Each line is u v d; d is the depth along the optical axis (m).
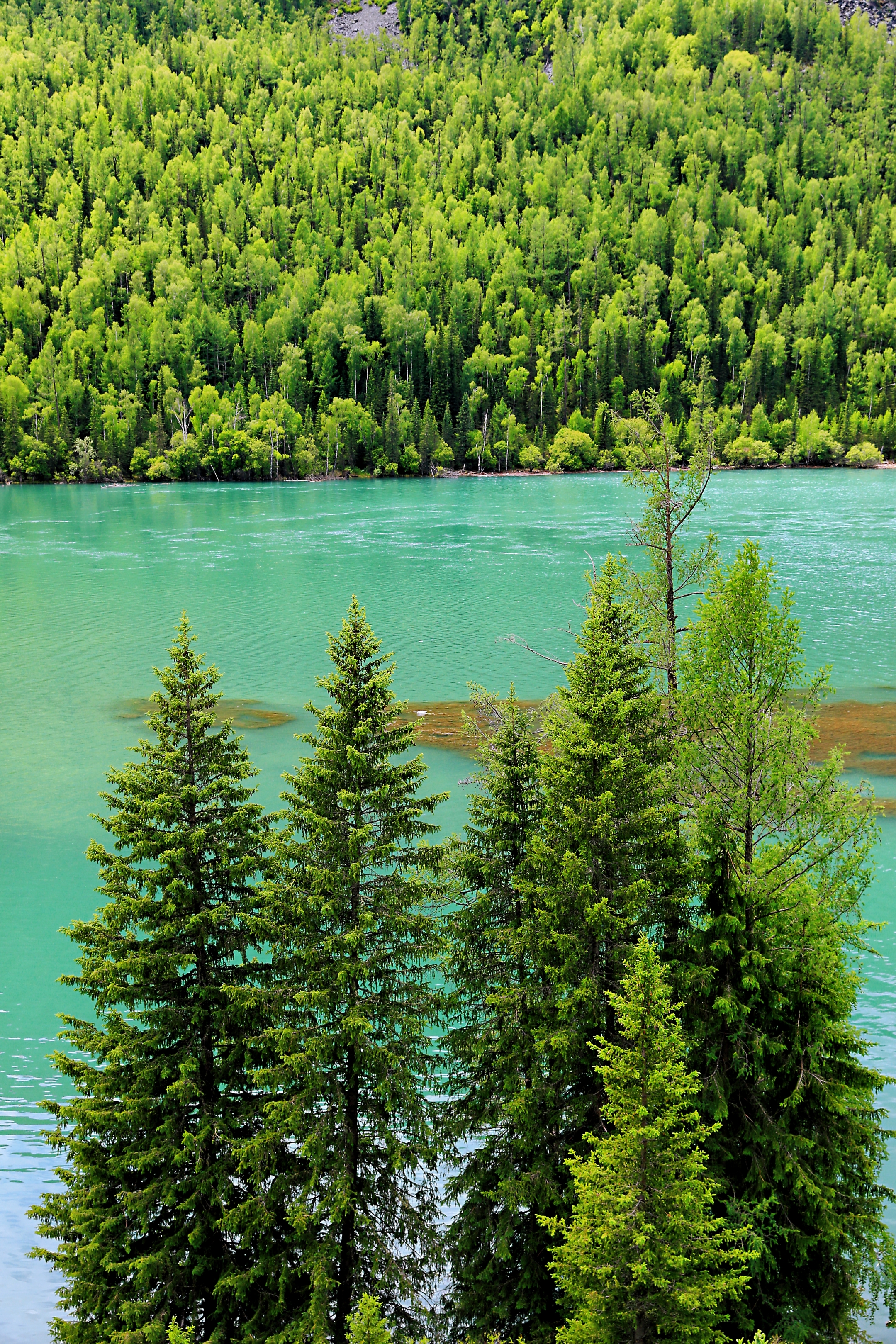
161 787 19.09
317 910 18.80
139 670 67.31
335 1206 17.23
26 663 69.12
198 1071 18.02
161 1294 16.91
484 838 20.73
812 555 103.56
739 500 152.25
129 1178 17.92
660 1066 14.52
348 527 134.00
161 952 18.30
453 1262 19.84
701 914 20.09
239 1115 18.41
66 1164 25.27
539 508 152.38
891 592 87.00
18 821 44.78
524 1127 18.17
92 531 132.00
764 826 20.67
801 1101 17.95
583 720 20.22
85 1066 18.31
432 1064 20.33
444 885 20.22
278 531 131.00
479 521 137.25
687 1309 14.12
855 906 19.94
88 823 44.81
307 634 75.75
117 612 83.81
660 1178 14.48
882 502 148.62
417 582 93.94
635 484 25.77
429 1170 23.12
